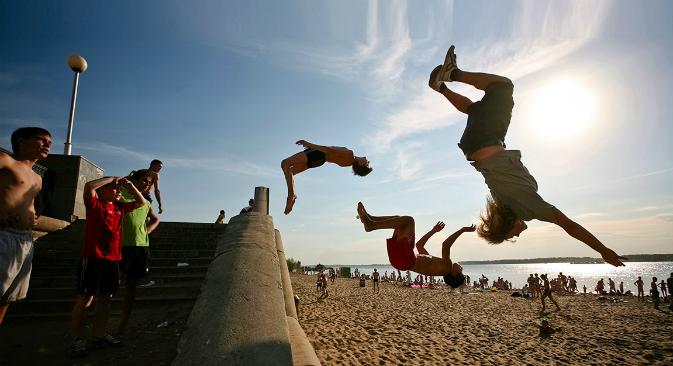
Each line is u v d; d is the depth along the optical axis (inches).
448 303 805.9
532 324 552.1
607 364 345.1
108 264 159.5
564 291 1284.4
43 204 427.8
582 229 96.1
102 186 163.0
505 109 118.6
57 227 386.6
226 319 83.4
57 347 163.8
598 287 1200.2
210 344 74.9
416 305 761.0
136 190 177.6
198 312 88.2
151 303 266.8
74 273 305.9
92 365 135.3
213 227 456.8
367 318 561.6
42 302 243.4
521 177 109.8
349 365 290.0
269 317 87.4
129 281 184.5
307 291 1015.6
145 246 192.9
